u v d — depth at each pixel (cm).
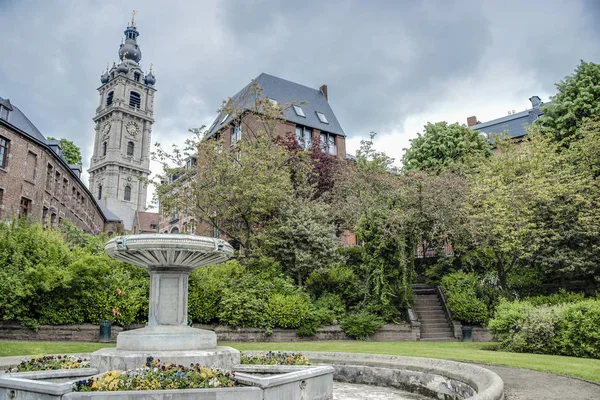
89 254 1697
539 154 2209
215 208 2316
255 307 1820
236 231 2353
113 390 558
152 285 834
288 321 1839
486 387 597
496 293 2039
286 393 624
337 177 2822
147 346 759
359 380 933
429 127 3631
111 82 9600
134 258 798
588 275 1959
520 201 1886
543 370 873
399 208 2159
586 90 2642
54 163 3069
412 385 838
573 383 739
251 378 604
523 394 656
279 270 2109
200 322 1795
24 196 2617
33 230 1645
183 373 619
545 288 2189
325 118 4256
